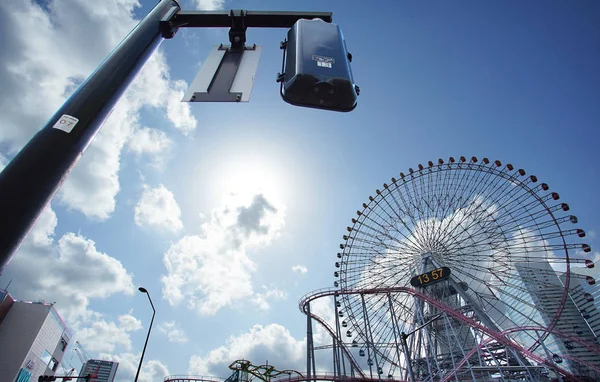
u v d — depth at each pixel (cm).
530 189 5331
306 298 6462
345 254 6550
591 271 17838
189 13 565
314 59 502
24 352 6419
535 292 5081
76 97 389
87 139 372
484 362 5044
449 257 5862
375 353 5556
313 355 5781
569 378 4562
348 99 514
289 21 592
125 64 441
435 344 5294
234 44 625
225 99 562
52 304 7225
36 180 320
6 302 6738
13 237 290
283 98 517
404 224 6312
